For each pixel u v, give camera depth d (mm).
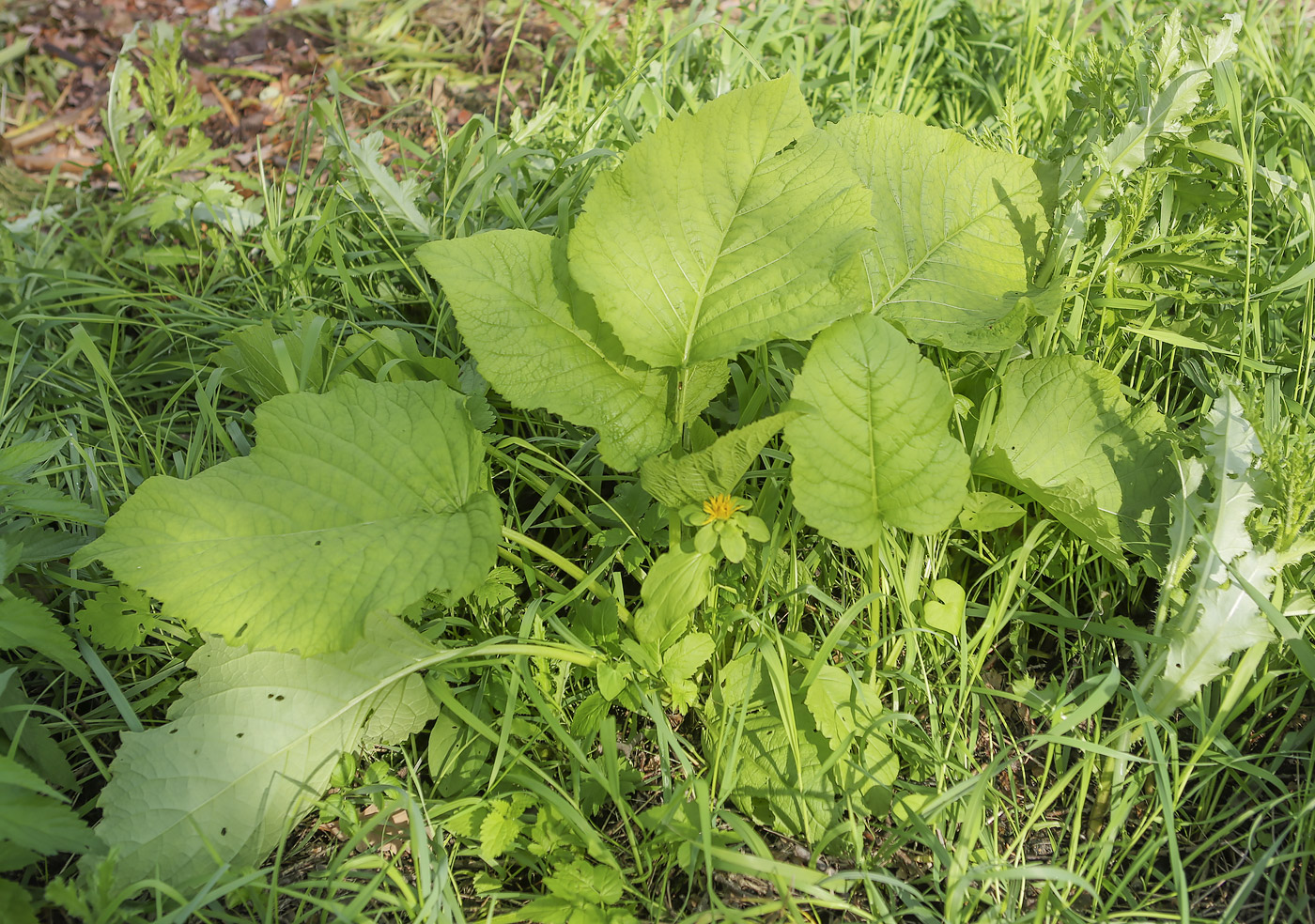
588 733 729
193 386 1072
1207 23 1292
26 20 1712
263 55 1686
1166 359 938
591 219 734
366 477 734
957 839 702
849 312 704
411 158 1387
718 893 691
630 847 714
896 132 877
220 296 1187
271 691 719
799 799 703
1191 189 929
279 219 1189
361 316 1106
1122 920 663
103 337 1138
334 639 658
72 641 719
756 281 730
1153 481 797
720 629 772
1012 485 798
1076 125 929
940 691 774
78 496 909
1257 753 746
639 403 767
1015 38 1401
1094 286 919
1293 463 671
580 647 740
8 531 824
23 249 1249
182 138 1542
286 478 720
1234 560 702
